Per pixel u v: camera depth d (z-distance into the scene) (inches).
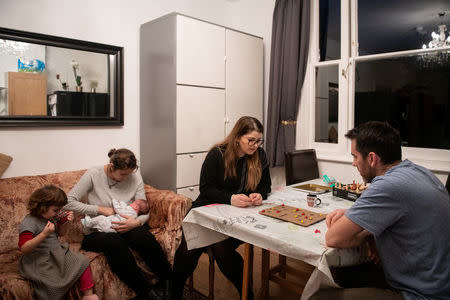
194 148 107.5
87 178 82.9
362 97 113.3
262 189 78.0
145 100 113.6
